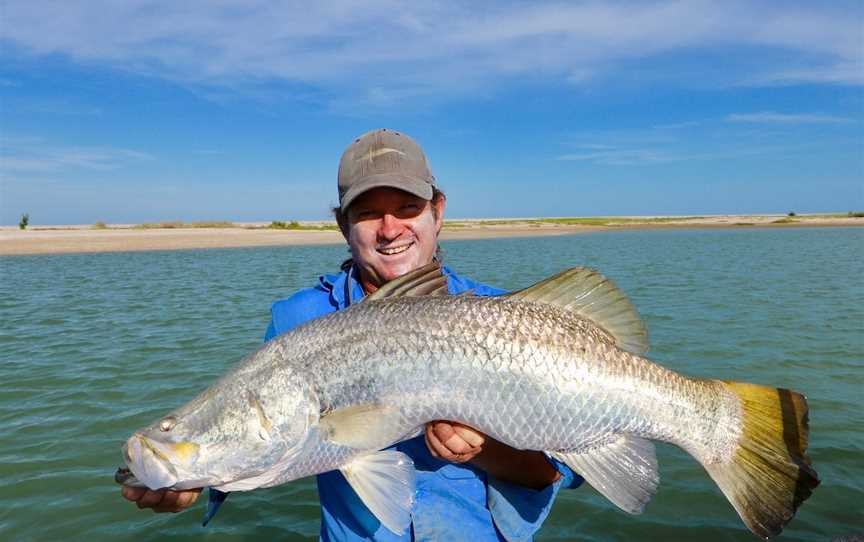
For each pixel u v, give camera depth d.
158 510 2.96
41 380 9.41
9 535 5.46
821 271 22.97
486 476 3.06
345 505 3.11
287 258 32.22
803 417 2.91
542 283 3.00
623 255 32.84
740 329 12.30
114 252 36.38
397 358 2.84
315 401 2.86
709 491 6.02
